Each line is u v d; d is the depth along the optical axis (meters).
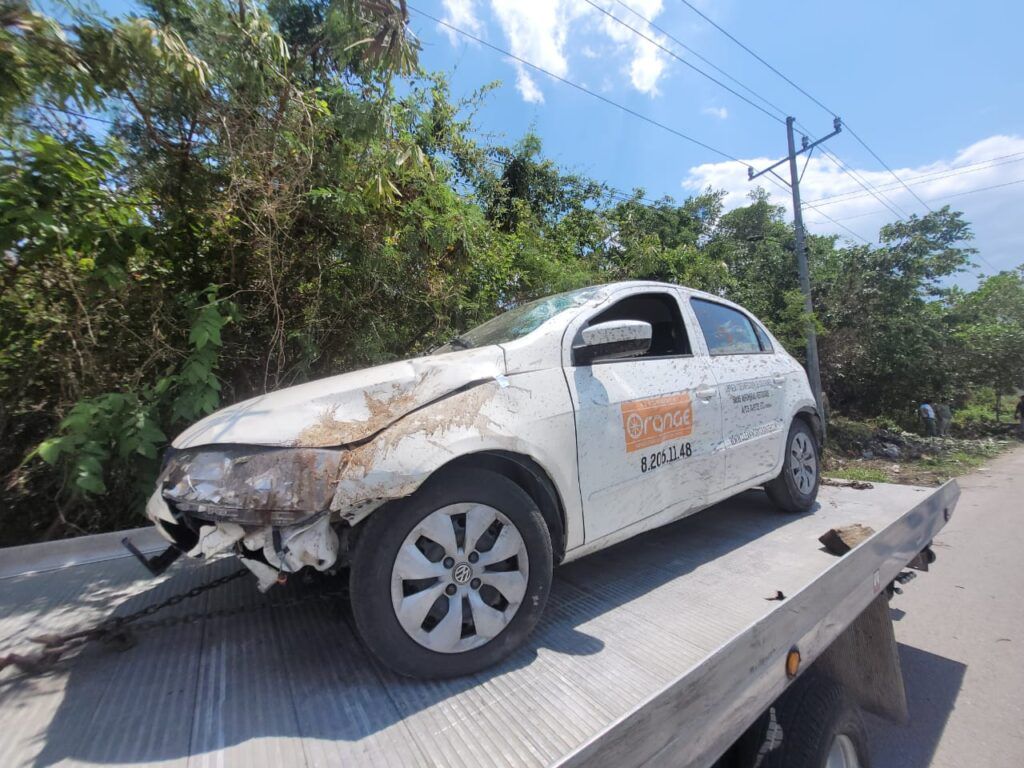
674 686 1.47
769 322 14.24
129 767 1.35
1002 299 23.84
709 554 2.83
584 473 2.25
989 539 6.91
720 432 2.98
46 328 3.77
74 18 3.00
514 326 2.73
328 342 4.91
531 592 1.93
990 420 24.62
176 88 3.43
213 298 3.96
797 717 2.06
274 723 1.52
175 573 2.67
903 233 18.56
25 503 3.96
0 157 3.24
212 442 1.76
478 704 1.60
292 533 1.65
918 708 3.52
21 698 1.66
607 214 12.89
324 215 4.36
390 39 3.68
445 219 4.95
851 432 15.60
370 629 1.68
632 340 2.32
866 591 2.58
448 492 1.82
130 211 3.83
